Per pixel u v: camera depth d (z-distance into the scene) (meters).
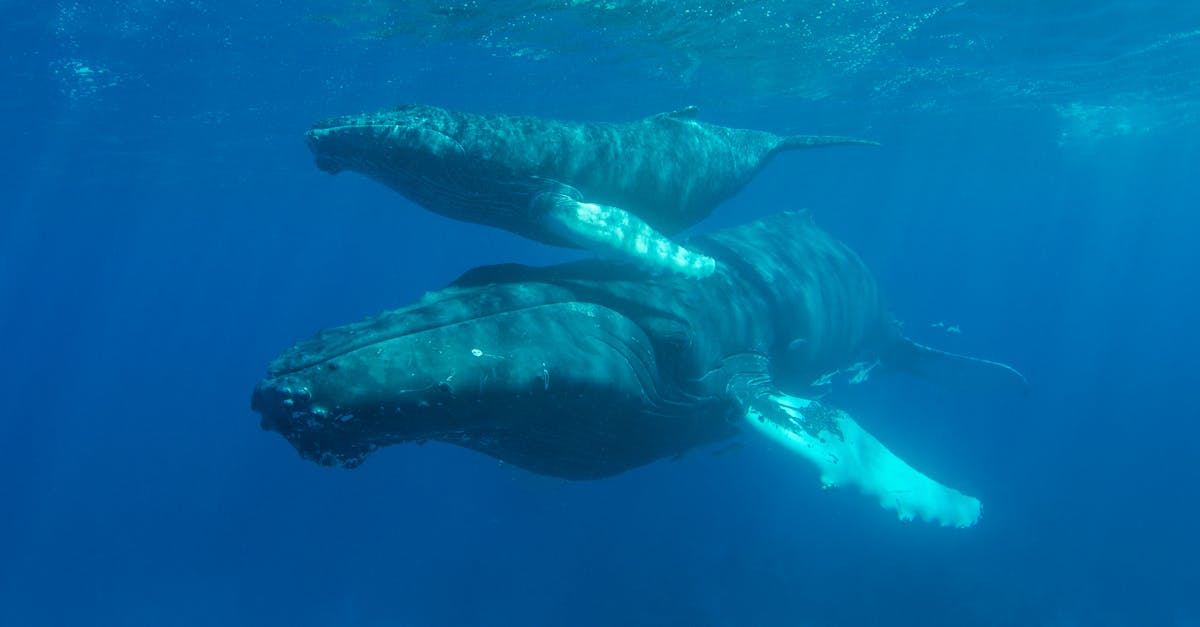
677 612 24.25
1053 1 17.73
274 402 4.59
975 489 30.11
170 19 17.22
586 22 18.50
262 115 27.20
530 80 23.92
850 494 7.00
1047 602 23.52
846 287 10.40
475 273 6.41
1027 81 26.19
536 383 5.56
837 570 24.58
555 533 28.61
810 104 29.45
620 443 7.08
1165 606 23.53
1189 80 26.56
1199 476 30.78
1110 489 30.41
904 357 12.68
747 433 7.48
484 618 26.48
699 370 7.38
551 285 6.53
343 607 29.86
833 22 19.05
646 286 7.33
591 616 24.92
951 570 24.45
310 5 16.56
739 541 26.27
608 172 7.71
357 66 21.39
